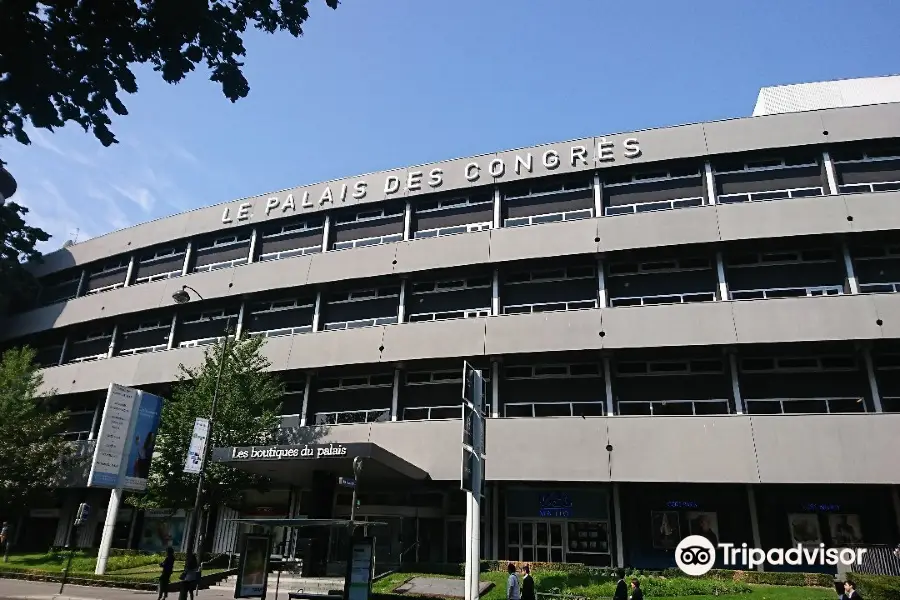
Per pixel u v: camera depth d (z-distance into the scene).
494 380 27.80
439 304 30.67
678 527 25.00
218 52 6.72
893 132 26.39
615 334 25.86
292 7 6.84
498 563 24.56
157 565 27.64
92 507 35.81
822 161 27.34
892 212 24.83
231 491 26.78
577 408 26.92
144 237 38.88
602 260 28.28
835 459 22.22
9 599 19.30
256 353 29.69
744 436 23.27
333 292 32.84
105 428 23.67
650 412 26.06
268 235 35.84
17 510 31.52
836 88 32.34
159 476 26.44
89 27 6.01
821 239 25.72
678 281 27.69
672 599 18.45
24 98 5.88
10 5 5.57
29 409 32.03
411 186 32.44
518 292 29.55
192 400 27.67
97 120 6.38
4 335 41.34
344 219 34.28
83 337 39.69
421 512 28.34
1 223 5.85
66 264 41.75
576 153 30.05
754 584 21.16
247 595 17.19
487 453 25.59
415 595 19.55
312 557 24.16
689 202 28.67
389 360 28.62
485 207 31.62
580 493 26.58
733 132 28.23
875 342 23.66
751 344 24.44
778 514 24.31
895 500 23.14
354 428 28.12
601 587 20.27
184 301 26.31
